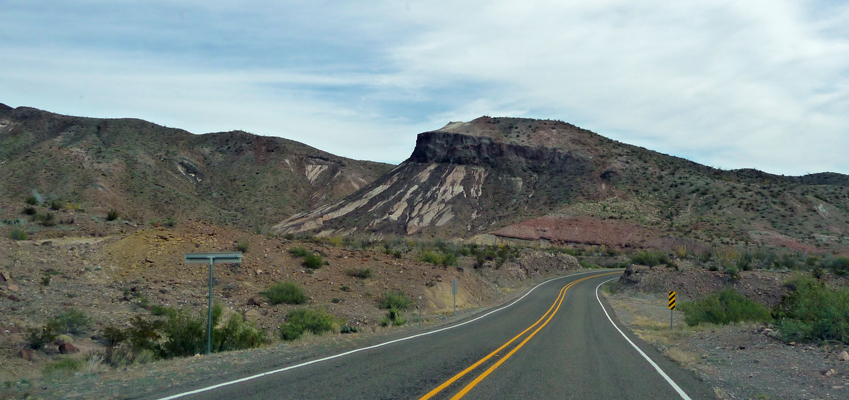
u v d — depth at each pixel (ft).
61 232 89.45
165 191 342.85
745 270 156.04
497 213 375.45
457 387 25.50
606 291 158.71
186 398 21.76
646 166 399.85
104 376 27.40
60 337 42.83
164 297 64.03
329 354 36.42
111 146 387.96
